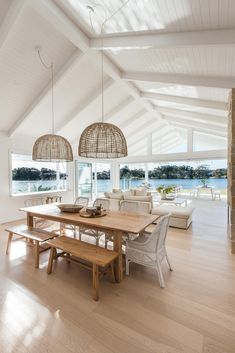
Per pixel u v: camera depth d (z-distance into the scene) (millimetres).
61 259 2939
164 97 5156
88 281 2361
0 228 4648
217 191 9008
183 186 9734
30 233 2959
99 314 1817
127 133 8258
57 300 2016
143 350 1461
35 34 3016
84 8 2402
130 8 2186
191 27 2305
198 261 2824
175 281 2340
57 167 7258
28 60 3438
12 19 2525
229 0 1785
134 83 4922
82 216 2848
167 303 1959
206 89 3971
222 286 2232
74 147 7555
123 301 1995
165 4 1980
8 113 4672
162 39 2537
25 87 4031
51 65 3666
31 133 5828
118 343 1520
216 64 2900
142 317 1777
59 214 3008
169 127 9172
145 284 2291
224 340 1540
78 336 1582
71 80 4207
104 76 4422
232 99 3180
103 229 2578
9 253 3158
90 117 5980
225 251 3154
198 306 1914
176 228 4375
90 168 8844
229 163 3434
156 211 4637
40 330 1643
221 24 2172
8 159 5352
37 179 6484
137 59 3432
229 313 1820
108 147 2422
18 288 2221
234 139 3143
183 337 1567
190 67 3189
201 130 8133
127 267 2482
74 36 2805
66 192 7434
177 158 8578
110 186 10180
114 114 6000
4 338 1572
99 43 3000
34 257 3016
